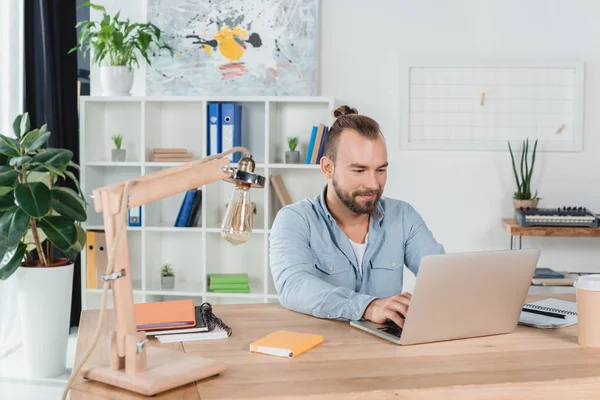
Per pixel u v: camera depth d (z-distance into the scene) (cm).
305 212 224
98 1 432
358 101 429
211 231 411
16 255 332
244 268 436
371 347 164
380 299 185
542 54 425
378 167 210
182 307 183
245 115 418
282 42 418
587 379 142
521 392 140
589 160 428
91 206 418
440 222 433
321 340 168
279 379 141
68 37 437
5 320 400
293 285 200
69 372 359
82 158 412
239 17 419
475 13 424
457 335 172
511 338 174
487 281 170
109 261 133
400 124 428
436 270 161
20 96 411
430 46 426
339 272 223
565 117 427
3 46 396
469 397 138
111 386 137
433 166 430
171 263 439
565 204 430
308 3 417
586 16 422
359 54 427
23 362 379
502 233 432
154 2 421
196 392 133
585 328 167
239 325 184
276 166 405
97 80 438
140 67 434
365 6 425
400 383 138
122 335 137
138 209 410
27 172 348
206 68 421
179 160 417
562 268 432
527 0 423
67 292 353
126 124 435
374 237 229
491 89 426
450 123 429
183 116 432
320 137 406
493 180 430
